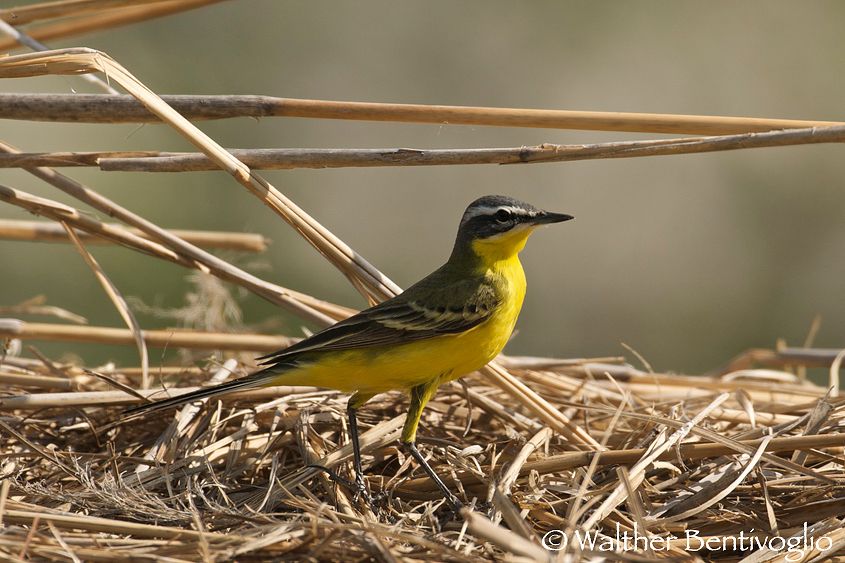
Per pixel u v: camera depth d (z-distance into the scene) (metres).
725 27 27.81
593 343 25.80
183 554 7.95
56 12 11.27
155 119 10.28
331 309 12.02
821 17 27.12
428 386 10.35
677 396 12.52
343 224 26.27
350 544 8.09
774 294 25.62
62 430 10.98
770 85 27.06
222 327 13.48
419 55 27.69
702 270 26.09
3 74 9.91
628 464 9.61
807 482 9.33
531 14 28.14
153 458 10.16
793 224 25.84
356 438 10.10
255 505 9.42
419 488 9.74
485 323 10.44
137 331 11.77
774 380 14.09
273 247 23.89
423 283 10.81
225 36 26.55
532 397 10.59
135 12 12.38
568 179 26.95
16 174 22.95
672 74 27.41
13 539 8.02
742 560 8.21
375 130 27.11
